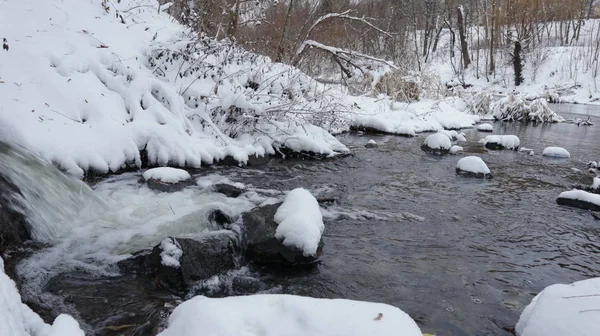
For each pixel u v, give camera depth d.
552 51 37.97
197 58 9.91
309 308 2.83
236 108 9.64
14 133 5.98
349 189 7.66
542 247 5.52
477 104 20.58
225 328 2.57
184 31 10.65
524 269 4.89
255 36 16.11
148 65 9.49
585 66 35.12
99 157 6.92
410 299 4.17
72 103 7.27
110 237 5.07
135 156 7.50
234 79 10.45
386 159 10.24
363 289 4.33
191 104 9.46
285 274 4.58
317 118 11.29
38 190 5.23
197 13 12.69
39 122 6.53
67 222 5.30
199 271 4.27
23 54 7.36
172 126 8.25
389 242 5.46
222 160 8.64
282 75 11.10
